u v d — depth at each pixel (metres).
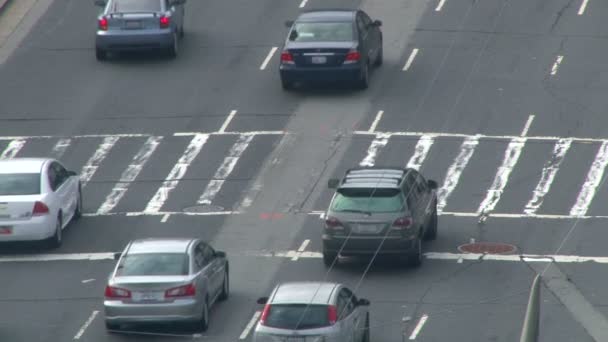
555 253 102.81
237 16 157.12
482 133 126.25
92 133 128.50
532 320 71.25
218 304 93.69
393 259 102.88
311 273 99.81
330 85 139.62
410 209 98.56
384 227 97.81
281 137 126.75
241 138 126.75
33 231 103.31
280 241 106.75
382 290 95.75
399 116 130.50
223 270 93.69
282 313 77.25
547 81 136.88
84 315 92.19
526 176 117.62
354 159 121.88
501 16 153.50
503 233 106.94
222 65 143.88
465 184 116.56
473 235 106.88
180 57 146.38
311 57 134.38
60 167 110.06
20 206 103.31
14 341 87.44
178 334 87.81
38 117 132.38
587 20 151.38
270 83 139.25
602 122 127.56
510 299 93.50
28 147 125.94
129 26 143.38
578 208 111.50
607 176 116.94
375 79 139.88
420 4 158.12
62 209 107.19
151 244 89.00
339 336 77.00
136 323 86.38
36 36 152.88
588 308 91.81
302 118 130.50
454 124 128.38
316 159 122.19
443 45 147.12
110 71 143.25
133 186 118.12
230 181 118.56
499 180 117.12
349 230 98.31
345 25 136.38
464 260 101.69
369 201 98.62
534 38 147.25
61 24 156.25
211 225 110.06
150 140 126.94
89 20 157.12
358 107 132.75
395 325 88.94
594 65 140.25
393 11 156.62
